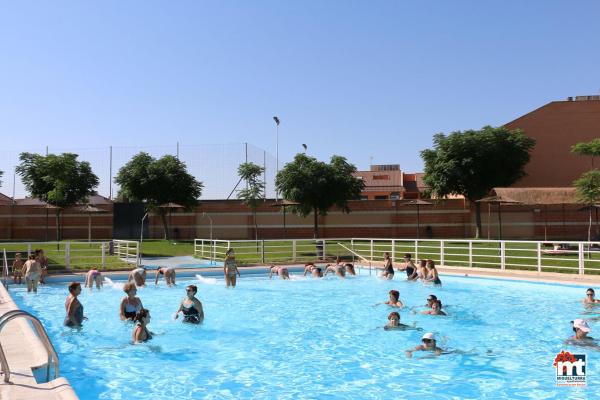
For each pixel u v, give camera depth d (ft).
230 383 24.27
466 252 92.99
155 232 143.23
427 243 116.98
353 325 37.81
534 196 88.53
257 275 69.46
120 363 27.71
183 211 144.05
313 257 84.99
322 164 129.80
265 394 22.67
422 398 22.00
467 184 128.88
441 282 60.08
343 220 145.18
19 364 21.03
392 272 64.28
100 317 40.27
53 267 67.26
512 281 58.44
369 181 222.89
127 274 63.57
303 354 29.58
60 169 134.72
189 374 25.71
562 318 39.42
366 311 43.55
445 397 22.11
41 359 21.75
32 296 50.78
